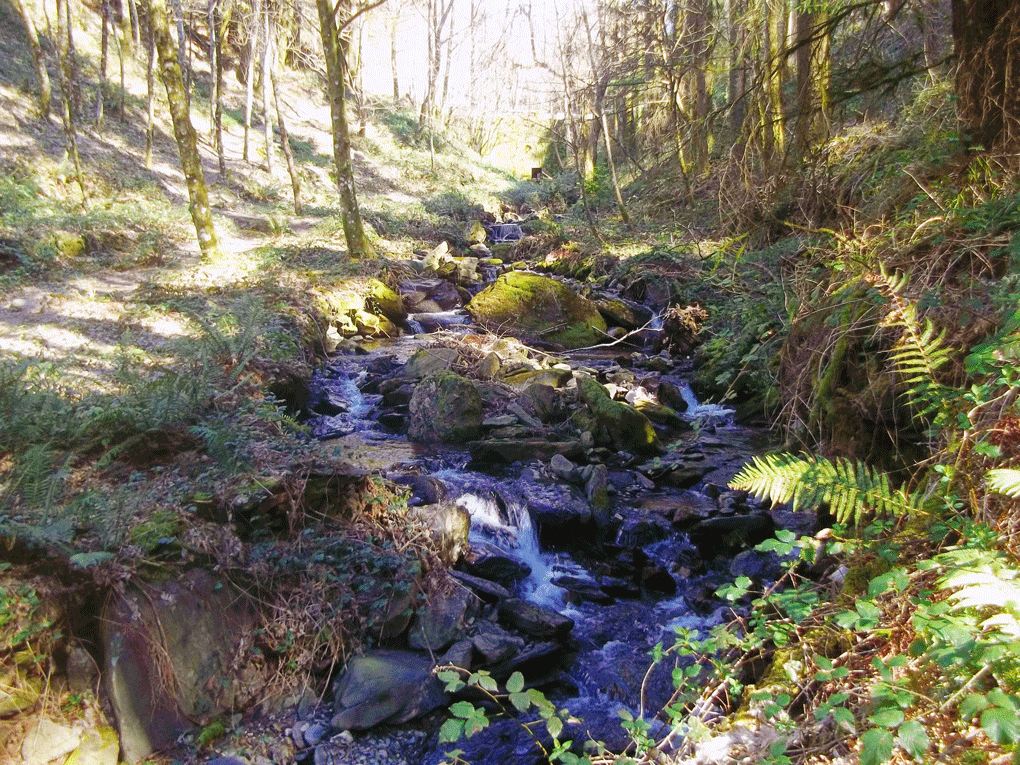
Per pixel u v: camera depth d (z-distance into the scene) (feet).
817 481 10.62
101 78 68.23
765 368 26.68
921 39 36.37
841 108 38.24
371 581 15.23
